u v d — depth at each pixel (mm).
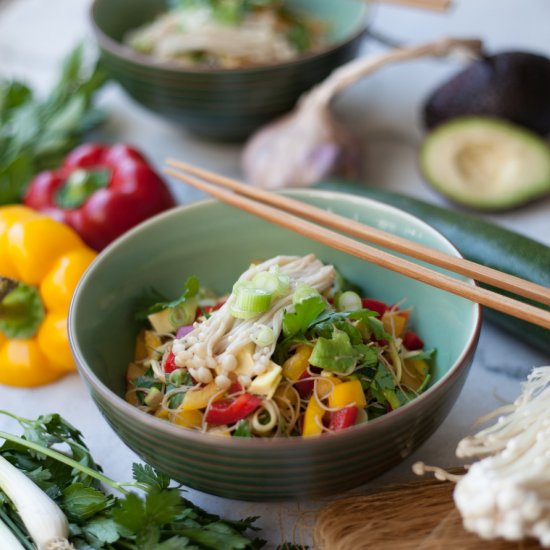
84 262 790
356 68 886
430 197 894
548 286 750
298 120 896
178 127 960
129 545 678
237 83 889
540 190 863
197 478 679
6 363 788
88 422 763
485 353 783
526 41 1018
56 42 1089
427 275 709
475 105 899
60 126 923
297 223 747
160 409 714
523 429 677
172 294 770
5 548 680
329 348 695
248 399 692
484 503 633
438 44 886
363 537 671
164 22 961
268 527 705
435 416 679
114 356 742
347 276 771
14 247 787
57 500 699
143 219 853
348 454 662
